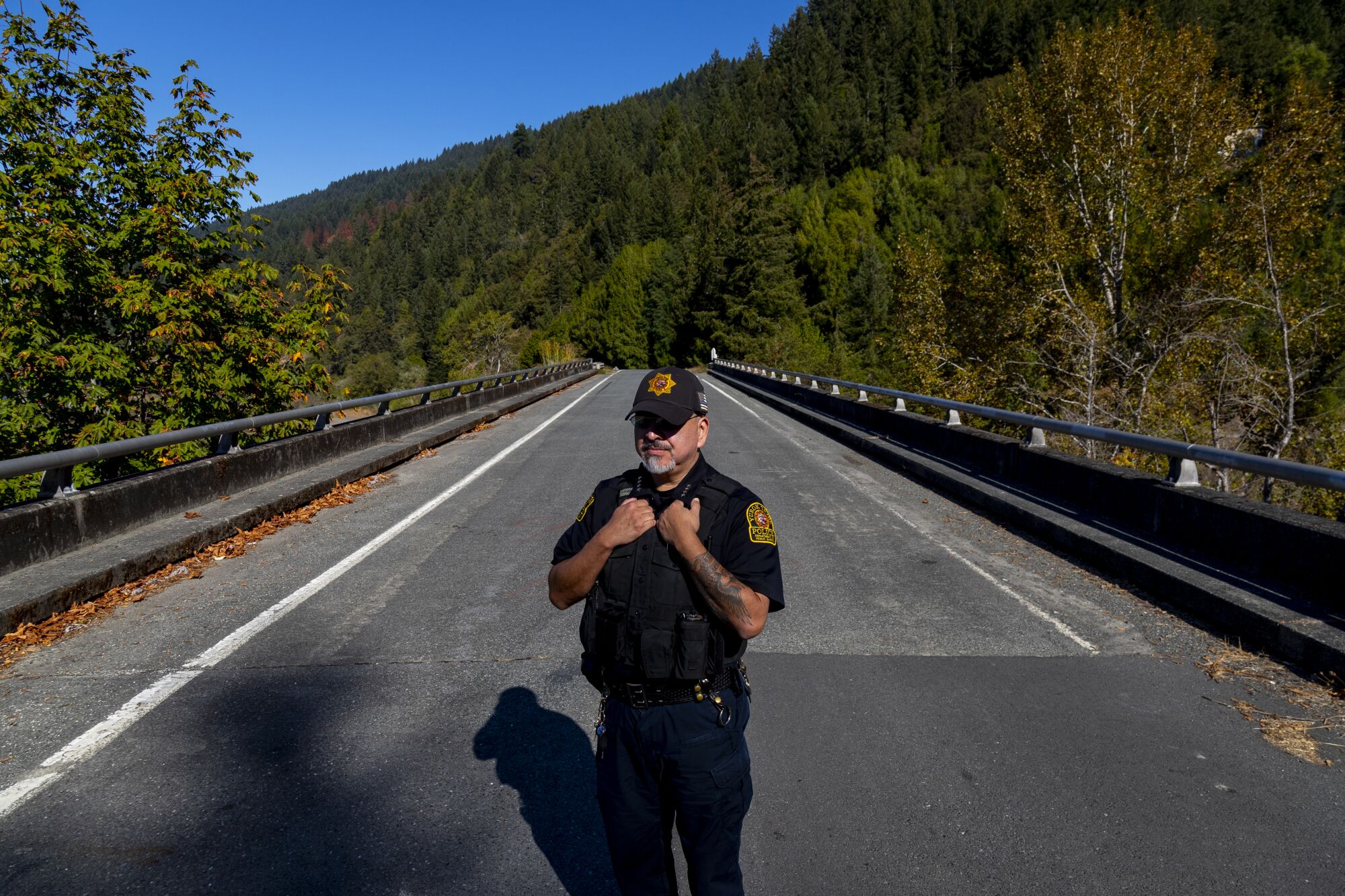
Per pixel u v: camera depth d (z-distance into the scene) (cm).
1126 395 2075
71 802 323
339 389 1586
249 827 306
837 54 17050
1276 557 539
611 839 221
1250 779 341
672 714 206
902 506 922
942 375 2655
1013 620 537
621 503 210
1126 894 269
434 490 1015
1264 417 1884
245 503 809
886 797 328
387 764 353
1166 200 2177
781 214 7244
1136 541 659
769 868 283
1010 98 2373
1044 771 347
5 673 450
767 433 1698
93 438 1205
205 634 511
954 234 8931
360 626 527
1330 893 270
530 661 468
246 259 1431
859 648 489
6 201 1151
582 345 11075
